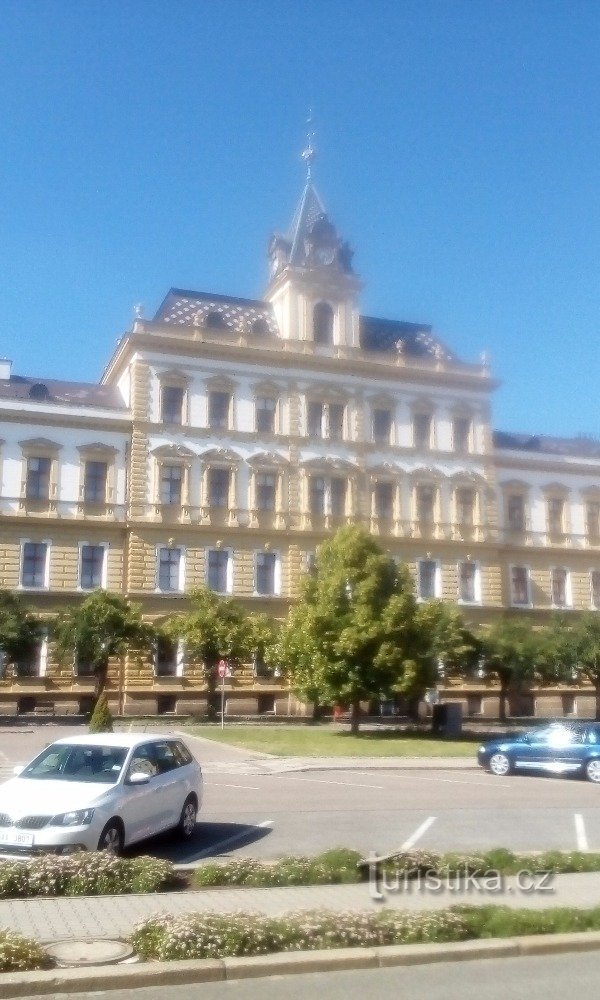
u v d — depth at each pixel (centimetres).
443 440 6141
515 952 920
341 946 907
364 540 4359
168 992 801
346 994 800
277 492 5653
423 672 4162
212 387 5622
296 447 5738
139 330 5500
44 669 5047
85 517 5278
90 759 1500
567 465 6581
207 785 2445
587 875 1246
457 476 6100
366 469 5875
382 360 6050
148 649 4819
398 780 2667
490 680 5334
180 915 957
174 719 4997
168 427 5469
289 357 5762
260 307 6166
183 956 863
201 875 1203
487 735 4281
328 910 984
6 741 3641
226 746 3588
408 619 4153
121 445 5428
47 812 1298
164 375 5509
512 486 6419
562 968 882
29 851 1270
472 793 2338
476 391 6259
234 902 1085
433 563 5966
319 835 1642
